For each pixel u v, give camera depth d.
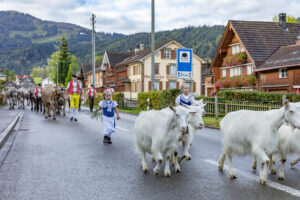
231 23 36.38
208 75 55.28
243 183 5.57
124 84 58.50
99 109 10.09
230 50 39.69
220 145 9.67
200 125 6.83
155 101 24.77
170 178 5.95
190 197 4.85
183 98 8.44
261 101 17.86
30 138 10.96
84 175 6.19
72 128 13.92
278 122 5.57
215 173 6.30
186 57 16.64
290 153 6.05
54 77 112.50
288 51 32.22
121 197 4.89
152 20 23.81
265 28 36.47
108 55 65.38
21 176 6.13
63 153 8.34
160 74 51.66
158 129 6.02
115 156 7.96
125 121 17.47
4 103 39.44
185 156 7.09
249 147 5.79
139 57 52.47
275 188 5.27
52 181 5.79
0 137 10.23
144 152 6.71
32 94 27.83
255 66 33.00
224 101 19.27
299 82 29.06
